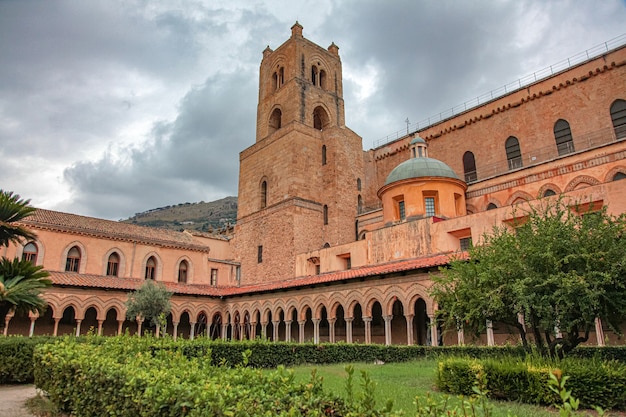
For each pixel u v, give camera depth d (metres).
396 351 23.03
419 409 5.50
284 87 51.56
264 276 46.28
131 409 7.24
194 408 5.79
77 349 12.21
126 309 35.94
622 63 33.28
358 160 50.22
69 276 36.94
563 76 36.69
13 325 35.22
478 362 13.53
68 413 10.78
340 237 45.50
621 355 16.80
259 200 49.88
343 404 5.62
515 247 15.61
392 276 28.41
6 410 12.72
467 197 37.66
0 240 22.03
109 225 44.31
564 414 3.78
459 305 15.87
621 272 13.67
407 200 35.56
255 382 6.66
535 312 14.64
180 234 50.12
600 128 33.97
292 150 46.28
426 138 47.00
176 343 17.20
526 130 38.69
